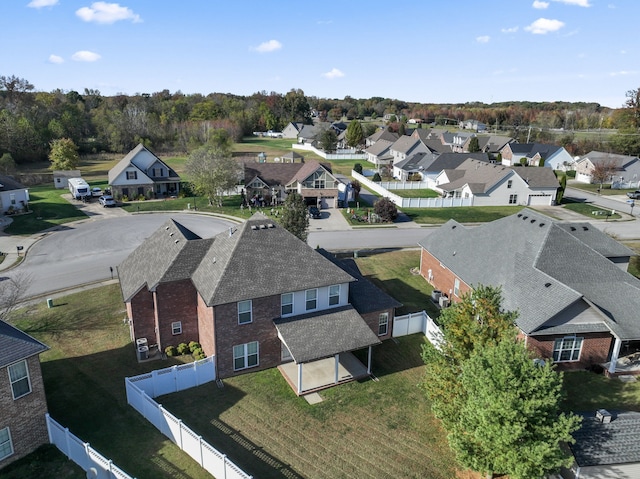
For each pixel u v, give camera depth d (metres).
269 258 27.58
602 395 25.16
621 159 88.00
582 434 19.44
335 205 67.88
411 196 77.25
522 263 31.20
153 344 29.48
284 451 20.94
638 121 116.19
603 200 75.00
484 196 70.62
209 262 28.22
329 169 76.88
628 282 29.97
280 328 26.44
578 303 26.42
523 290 28.78
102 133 127.69
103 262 44.44
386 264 45.41
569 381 26.42
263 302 26.45
